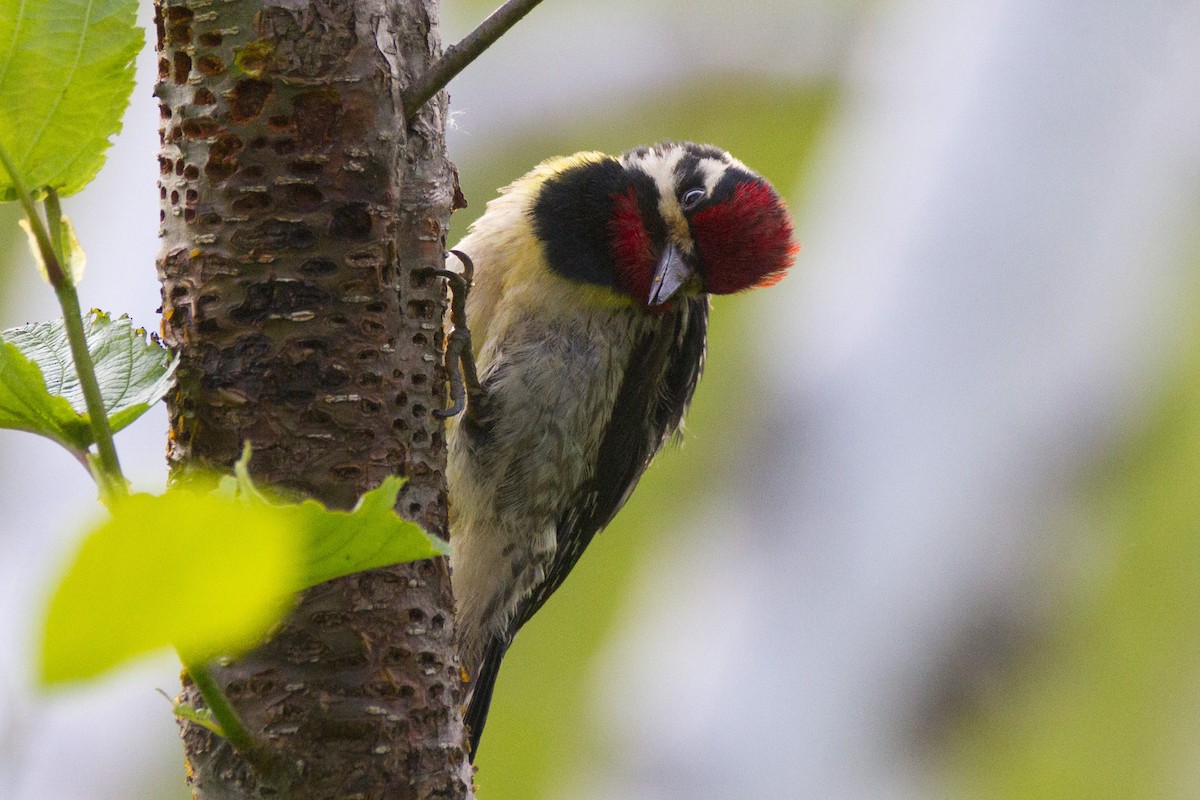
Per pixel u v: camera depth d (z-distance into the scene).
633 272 8.99
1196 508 11.39
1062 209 10.53
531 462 9.19
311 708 4.15
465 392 8.55
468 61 4.54
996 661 10.94
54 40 3.66
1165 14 10.43
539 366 9.04
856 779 10.47
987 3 10.98
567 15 15.10
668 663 11.37
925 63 11.36
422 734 4.29
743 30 15.25
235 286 4.34
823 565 10.66
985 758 11.15
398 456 4.46
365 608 4.22
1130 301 10.73
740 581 11.03
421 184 4.69
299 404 4.32
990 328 10.57
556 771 14.37
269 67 4.36
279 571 2.05
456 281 7.59
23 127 3.68
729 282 9.34
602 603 14.77
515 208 9.16
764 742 10.56
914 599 10.54
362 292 4.41
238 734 3.33
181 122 4.43
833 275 11.19
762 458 11.12
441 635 4.43
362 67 4.44
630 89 15.34
